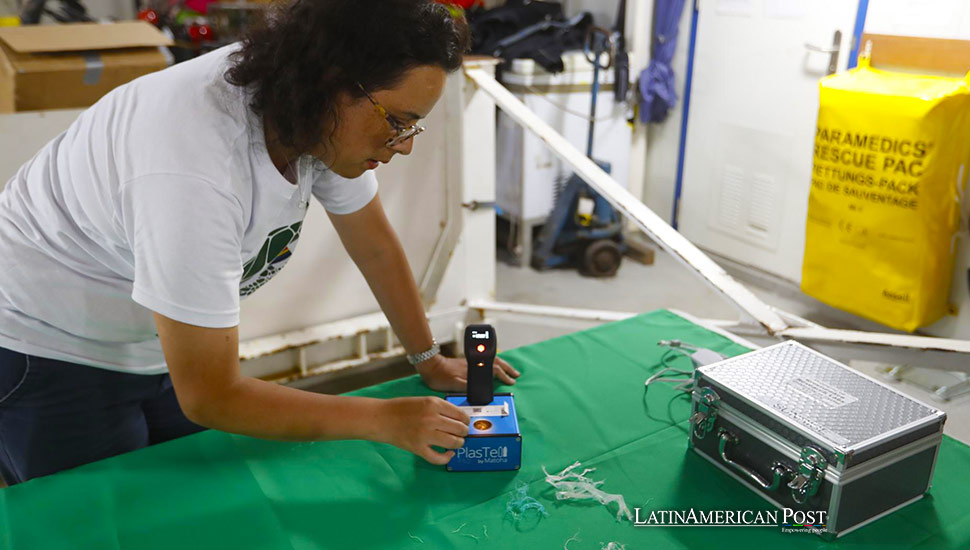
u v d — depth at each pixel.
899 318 2.63
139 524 0.93
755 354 1.12
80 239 0.97
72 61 1.80
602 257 3.50
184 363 0.84
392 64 0.77
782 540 0.91
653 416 1.18
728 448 1.03
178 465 1.05
